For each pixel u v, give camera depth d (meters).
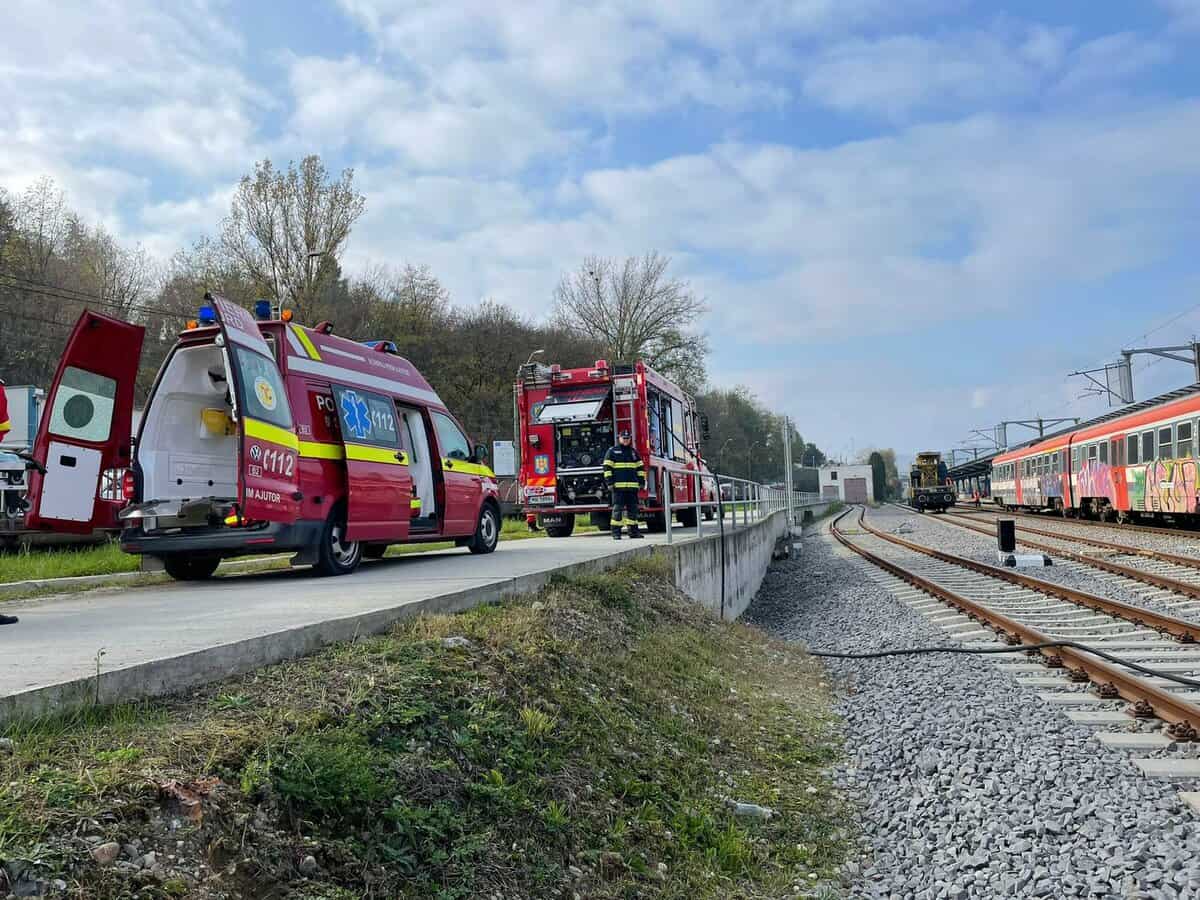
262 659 4.43
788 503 34.53
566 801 4.30
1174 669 8.34
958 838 4.91
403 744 3.92
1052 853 4.57
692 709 6.75
